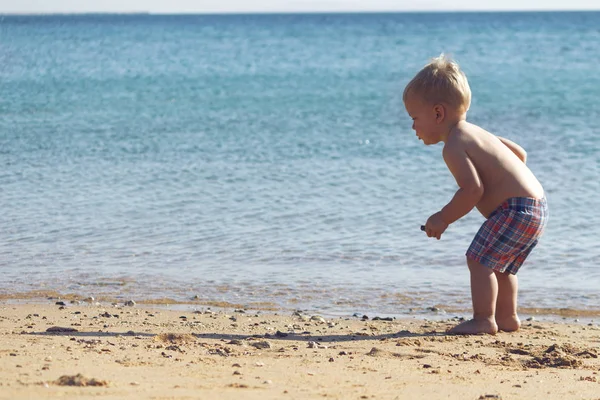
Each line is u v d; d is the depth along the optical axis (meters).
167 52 107.12
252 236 17.00
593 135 32.62
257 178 23.84
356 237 16.84
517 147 10.13
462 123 9.84
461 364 7.98
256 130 35.72
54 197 21.16
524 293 12.89
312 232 17.33
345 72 72.69
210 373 7.07
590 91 52.19
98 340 9.09
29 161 27.22
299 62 86.88
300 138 32.88
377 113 42.03
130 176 24.30
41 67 79.75
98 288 13.34
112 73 72.44
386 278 13.89
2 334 9.51
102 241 16.66
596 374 7.54
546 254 15.30
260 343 8.97
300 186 22.58
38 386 6.11
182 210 19.58
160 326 10.45
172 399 5.85
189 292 13.07
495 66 77.25
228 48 117.69
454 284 13.49
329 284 13.55
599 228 17.33
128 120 39.84
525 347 8.97
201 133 34.81
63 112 43.53
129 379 6.58
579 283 13.45
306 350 8.70
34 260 15.20
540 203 9.61
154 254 15.63
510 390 6.74
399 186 22.42
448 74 9.77
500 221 9.53
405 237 16.80
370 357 8.32
